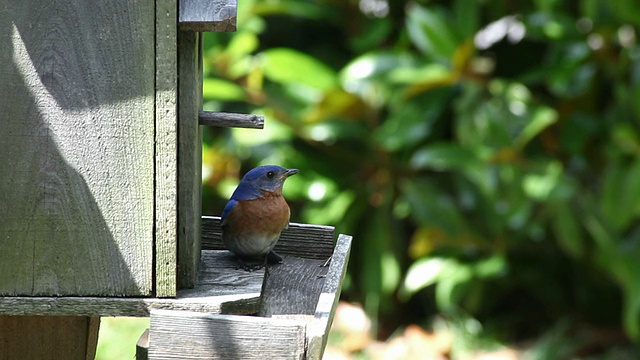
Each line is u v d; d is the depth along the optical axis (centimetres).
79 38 530
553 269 1249
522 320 1267
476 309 1210
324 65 1179
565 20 1107
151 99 533
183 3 539
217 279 593
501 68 1225
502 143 1074
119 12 529
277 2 1163
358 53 1215
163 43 530
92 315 538
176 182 542
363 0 1205
